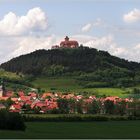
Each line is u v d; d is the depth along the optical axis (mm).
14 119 152250
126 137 138750
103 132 161375
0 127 150625
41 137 129625
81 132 158875
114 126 191875
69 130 166625
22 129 153375
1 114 152250
